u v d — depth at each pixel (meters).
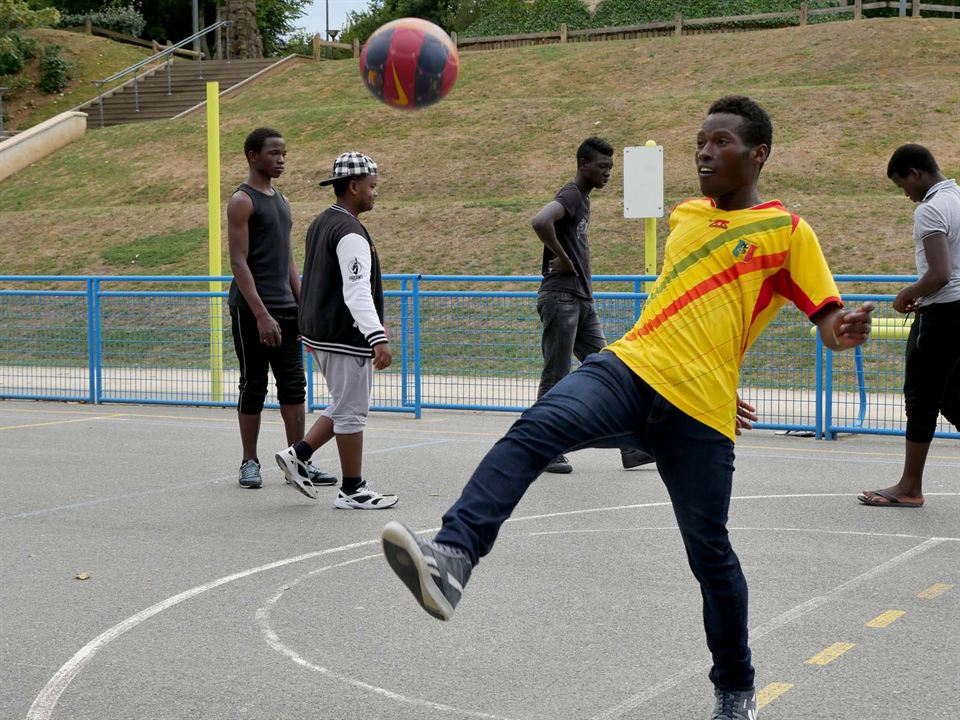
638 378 3.82
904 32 33.75
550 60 36.97
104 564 6.45
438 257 23.14
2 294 14.69
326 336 7.66
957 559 6.38
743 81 32.69
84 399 14.30
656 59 35.69
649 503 7.88
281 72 41.69
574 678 4.61
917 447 7.67
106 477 9.13
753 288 3.86
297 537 7.03
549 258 8.98
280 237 8.53
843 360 12.16
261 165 8.48
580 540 6.85
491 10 45.28
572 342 8.98
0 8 40.16
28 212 29.11
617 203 24.38
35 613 5.54
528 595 5.75
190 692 4.48
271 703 4.36
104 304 14.43
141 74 43.25
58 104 42.16
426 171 28.36
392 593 5.83
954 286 7.29
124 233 26.95
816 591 5.77
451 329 13.18
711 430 3.82
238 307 8.49
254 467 8.70
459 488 8.53
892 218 21.73
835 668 4.68
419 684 4.55
